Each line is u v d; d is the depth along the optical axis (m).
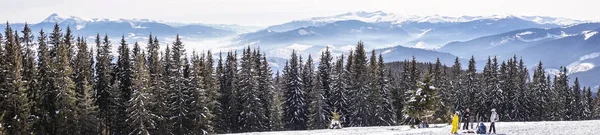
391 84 97.75
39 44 64.62
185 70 68.00
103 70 66.81
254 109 77.00
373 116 81.69
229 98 78.69
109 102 66.19
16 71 51.53
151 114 57.06
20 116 51.09
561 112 107.50
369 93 81.31
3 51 53.00
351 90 83.56
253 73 77.88
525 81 103.00
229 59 85.56
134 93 56.50
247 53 78.56
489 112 96.31
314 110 82.44
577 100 119.25
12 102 50.81
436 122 75.12
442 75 98.44
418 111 56.34
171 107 60.34
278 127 83.94
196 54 73.31
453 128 36.81
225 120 78.75
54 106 55.41
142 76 57.44
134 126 57.56
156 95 59.06
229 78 81.12
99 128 66.12
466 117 39.38
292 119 86.62
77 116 56.03
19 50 60.56
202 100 60.88
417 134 36.84
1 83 51.16
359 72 86.44
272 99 83.75
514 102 97.75
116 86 65.06
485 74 99.50
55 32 68.44
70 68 56.25
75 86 59.91
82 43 68.56
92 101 61.38
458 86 97.31
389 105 85.62
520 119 98.12
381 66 89.31
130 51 70.56
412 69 94.88
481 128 35.44
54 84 54.84
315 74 95.06
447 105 87.38
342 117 84.75
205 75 70.56
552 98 105.50
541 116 102.50
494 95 95.75
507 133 35.00
